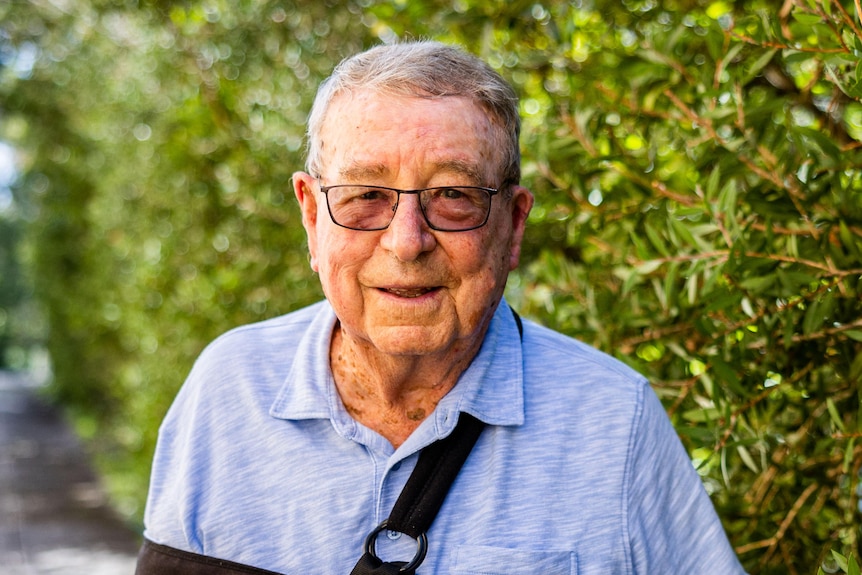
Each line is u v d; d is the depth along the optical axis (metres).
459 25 2.47
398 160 1.31
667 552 1.43
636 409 1.44
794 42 1.77
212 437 1.51
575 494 1.39
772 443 1.85
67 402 18.36
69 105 8.81
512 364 1.47
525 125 2.58
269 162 3.60
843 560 1.44
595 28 2.40
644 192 2.02
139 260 5.82
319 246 1.42
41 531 8.11
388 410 1.46
